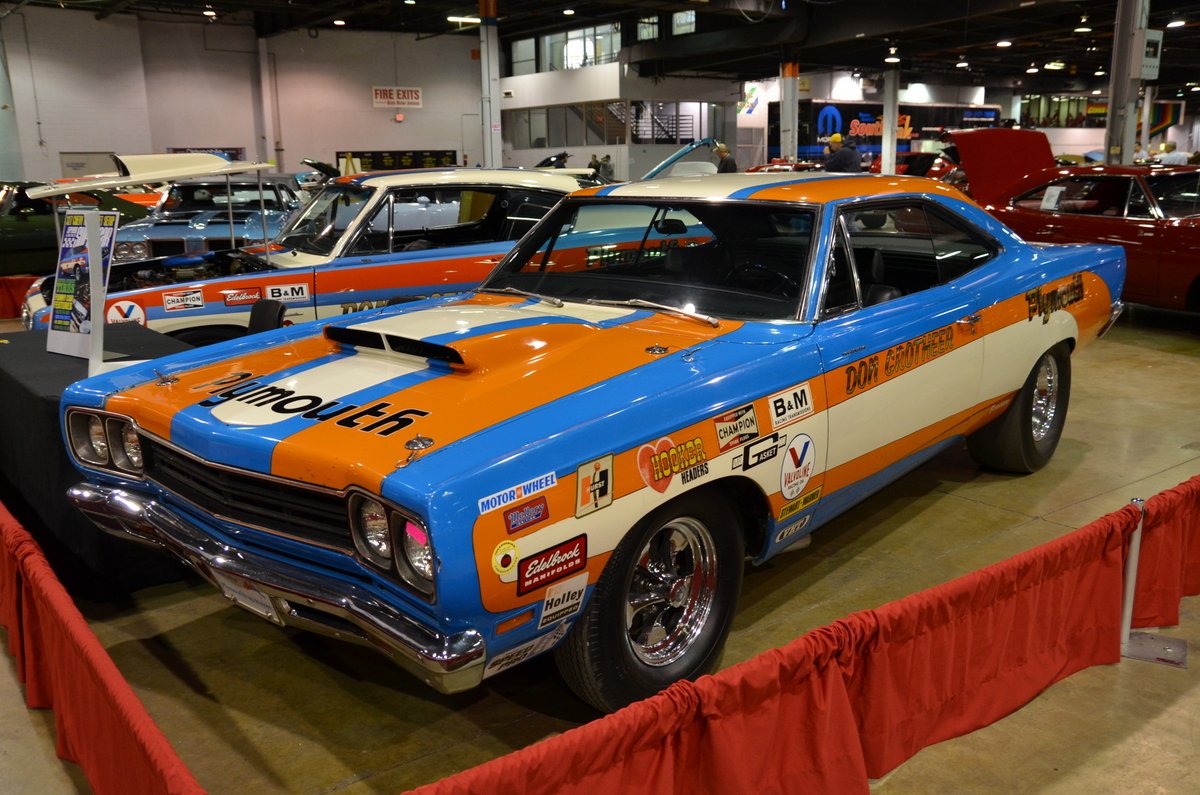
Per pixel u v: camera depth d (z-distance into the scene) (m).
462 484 2.19
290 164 30.36
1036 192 9.57
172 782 1.67
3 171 25.31
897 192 3.89
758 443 2.90
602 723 1.91
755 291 3.42
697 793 2.12
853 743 2.34
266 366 3.11
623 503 2.51
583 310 3.51
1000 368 4.21
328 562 2.46
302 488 2.41
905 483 4.96
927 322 3.68
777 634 3.40
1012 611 2.82
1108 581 3.13
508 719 2.92
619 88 29.53
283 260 6.29
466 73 33.09
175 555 2.88
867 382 3.36
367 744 2.79
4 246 12.24
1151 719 2.90
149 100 27.84
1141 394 6.69
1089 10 22.47
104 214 3.94
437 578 2.14
